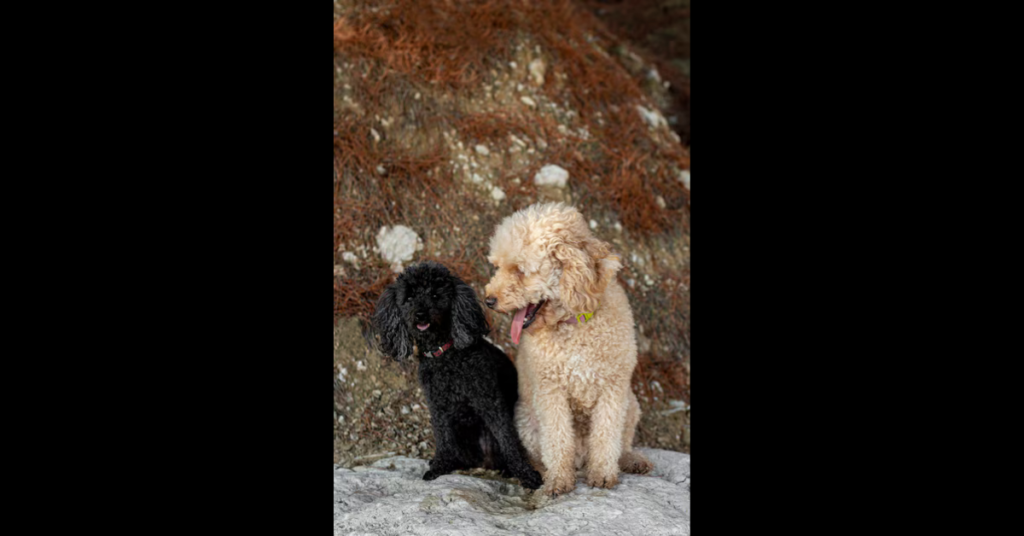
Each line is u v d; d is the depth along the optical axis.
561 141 5.29
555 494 2.76
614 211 5.04
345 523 2.49
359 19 5.29
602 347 2.83
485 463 3.34
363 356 3.87
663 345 4.58
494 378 3.11
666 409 4.25
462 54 5.46
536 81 5.61
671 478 3.14
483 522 2.41
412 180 4.67
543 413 2.89
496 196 4.80
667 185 5.42
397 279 3.20
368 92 4.94
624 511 2.47
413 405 3.79
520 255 2.74
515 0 6.10
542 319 2.80
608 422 2.87
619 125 5.70
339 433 3.56
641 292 4.73
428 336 3.07
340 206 4.38
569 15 6.47
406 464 3.37
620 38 7.70
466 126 5.09
